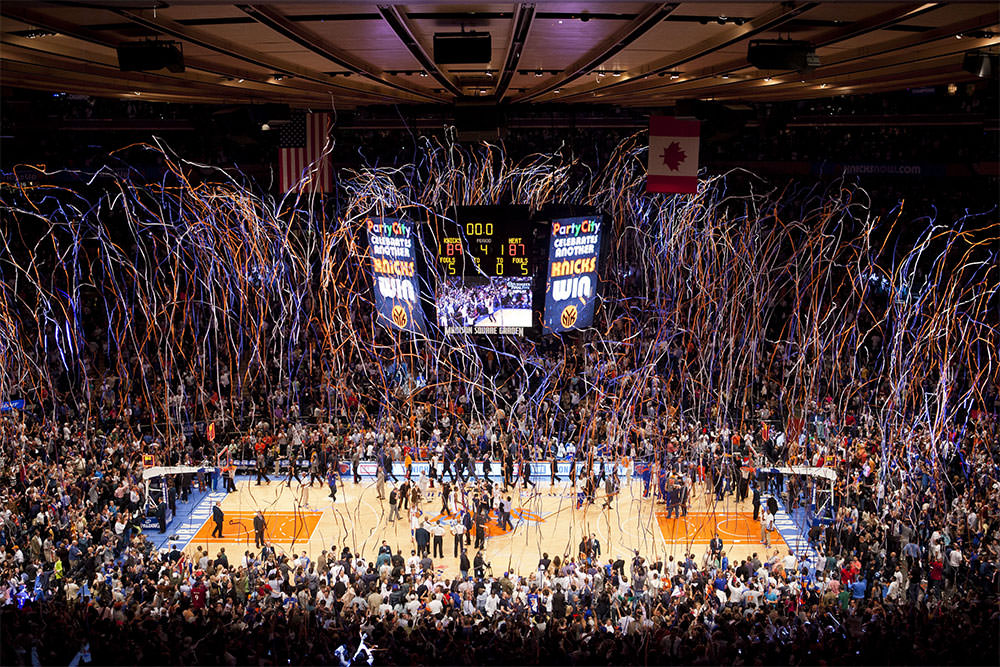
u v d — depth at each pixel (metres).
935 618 18.19
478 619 20.48
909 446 30.88
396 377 37.56
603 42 19.23
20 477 27.64
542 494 31.39
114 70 19.41
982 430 31.78
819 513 27.23
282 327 41.53
